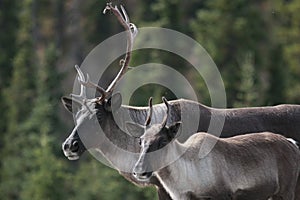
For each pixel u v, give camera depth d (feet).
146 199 215.31
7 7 305.53
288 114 113.09
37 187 220.84
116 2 303.27
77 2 323.57
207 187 101.35
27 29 304.91
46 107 259.19
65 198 221.05
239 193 102.32
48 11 329.31
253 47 276.00
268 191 103.30
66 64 306.55
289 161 103.81
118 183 219.20
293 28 299.58
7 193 243.19
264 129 111.65
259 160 102.63
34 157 245.45
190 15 306.76
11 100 276.00
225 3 279.90
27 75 280.92
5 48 299.79
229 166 101.60
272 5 304.91
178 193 101.55
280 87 269.85
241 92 250.57
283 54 283.79
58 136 255.70
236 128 110.73
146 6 294.66
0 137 269.64
